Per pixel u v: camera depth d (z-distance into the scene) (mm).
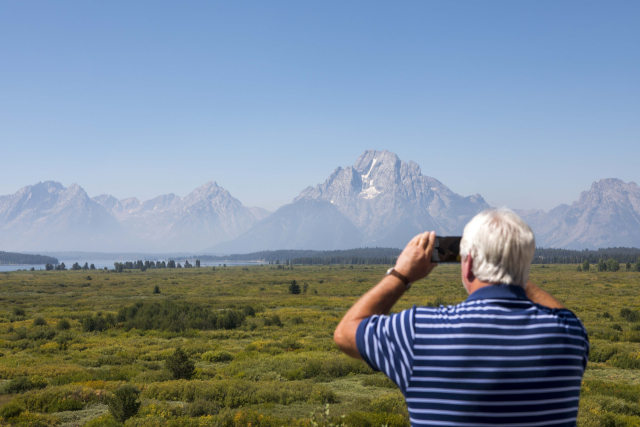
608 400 15836
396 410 14617
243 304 74062
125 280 162125
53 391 17562
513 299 1866
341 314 60156
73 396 17234
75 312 64812
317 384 20000
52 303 79188
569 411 1767
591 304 66875
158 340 40438
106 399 17594
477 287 1982
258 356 29141
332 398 17672
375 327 1890
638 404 16141
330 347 32844
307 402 17234
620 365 26578
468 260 1986
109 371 24938
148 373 23297
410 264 2004
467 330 1748
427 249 2020
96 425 13836
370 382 20859
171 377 22578
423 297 83000
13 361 28688
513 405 1688
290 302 77812
